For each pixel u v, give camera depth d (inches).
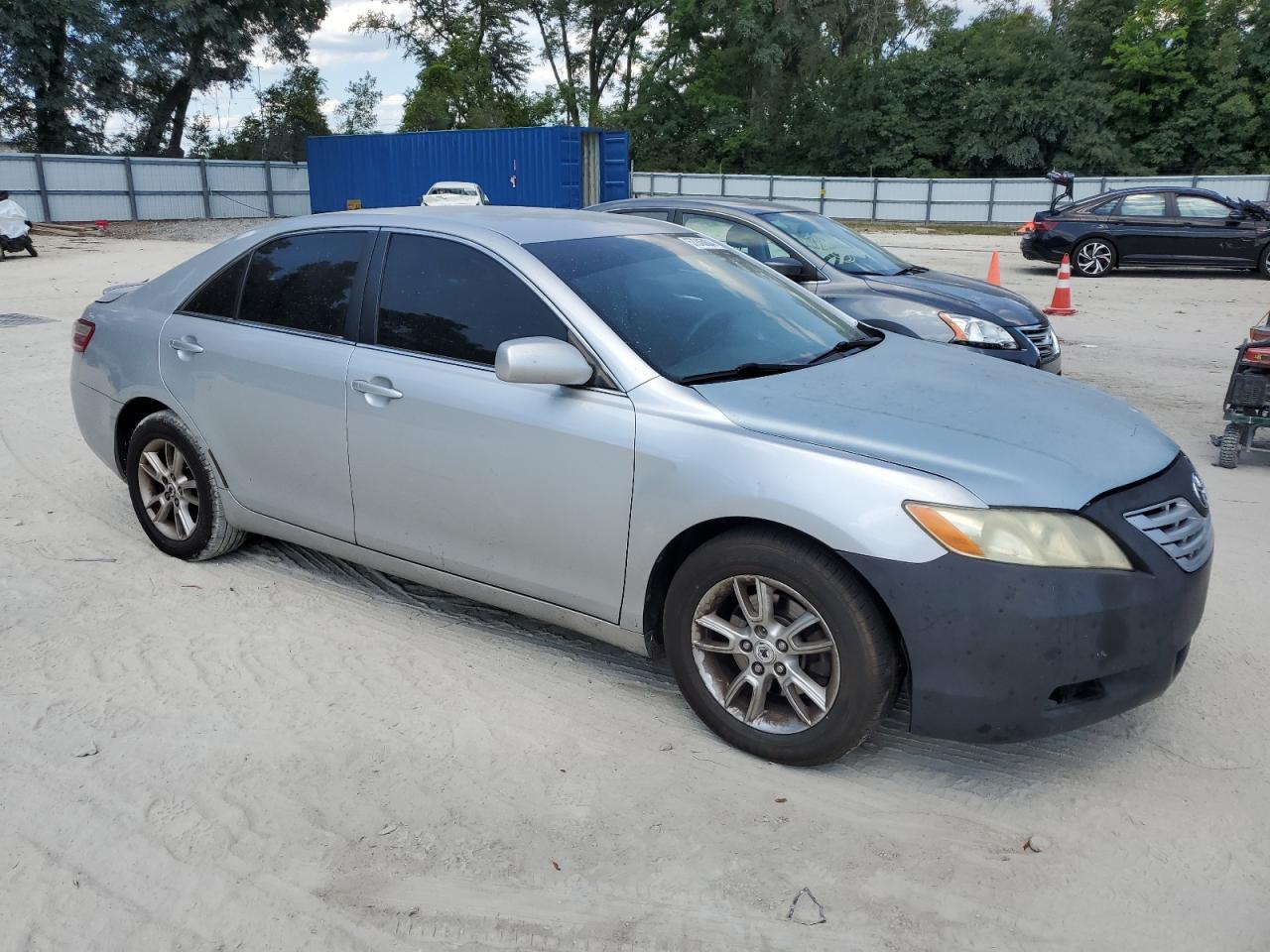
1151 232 719.1
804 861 108.0
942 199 1536.7
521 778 122.3
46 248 952.9
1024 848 110.5
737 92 2043.6
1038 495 111.7
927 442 118.0
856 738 118.3
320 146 1227.9
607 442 129.3
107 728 132.3
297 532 169.9
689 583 126.5
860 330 167.5
